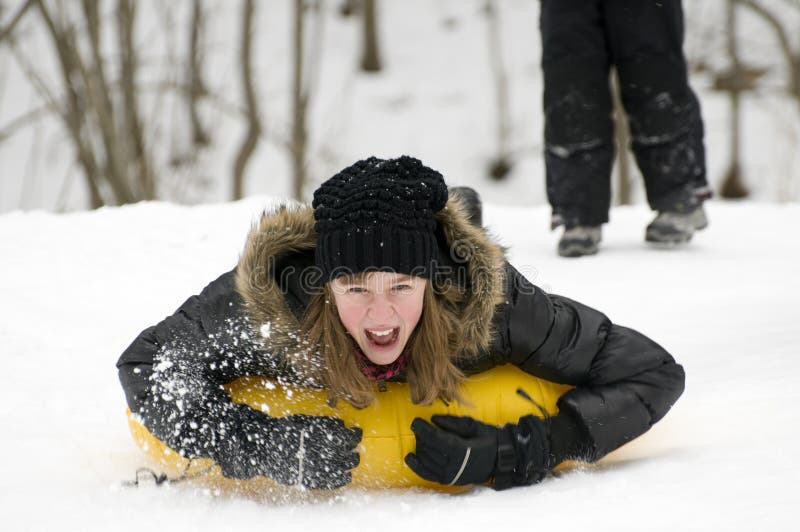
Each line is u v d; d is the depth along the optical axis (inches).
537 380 177.5
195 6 1301.7
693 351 243.8
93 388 223.6
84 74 937.5
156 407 163.2
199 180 1286.9
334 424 162.4
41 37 1405.0
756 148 1443.2
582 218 386.9
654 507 145.1
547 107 386.6
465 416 165.3
